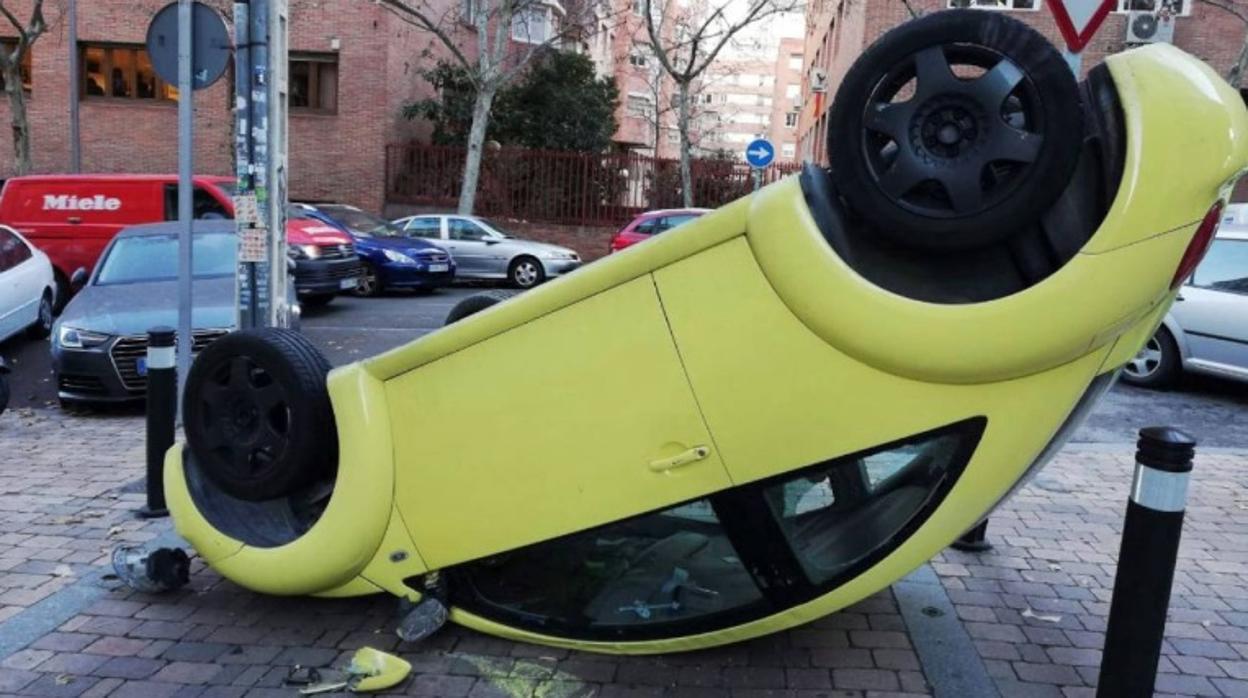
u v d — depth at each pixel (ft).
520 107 90.99
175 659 11.78
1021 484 10.31
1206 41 67.51
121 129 84.43
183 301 22.36
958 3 67.05
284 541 12.50
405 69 86.02
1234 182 8.63
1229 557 15.88
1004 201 8.45
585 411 10.52
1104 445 23.58
